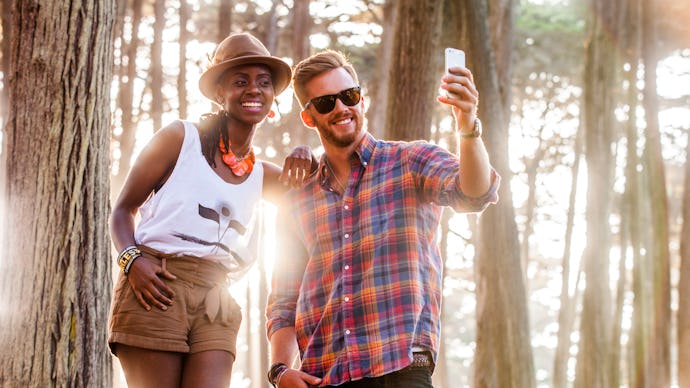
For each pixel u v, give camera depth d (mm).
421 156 3963
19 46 5066
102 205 5066
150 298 4133
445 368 21125
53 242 4926
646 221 16422
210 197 4238
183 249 4199
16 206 4980
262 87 4348
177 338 4145
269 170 4465
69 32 5059
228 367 4250
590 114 15320
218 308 4230
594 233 15180
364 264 3914
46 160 4977
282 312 4246
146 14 20469
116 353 4250
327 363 3916
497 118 10586
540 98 23438
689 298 15648
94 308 4965
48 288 4898
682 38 19906
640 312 16266
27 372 4855
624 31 15445
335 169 4117
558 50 22141
